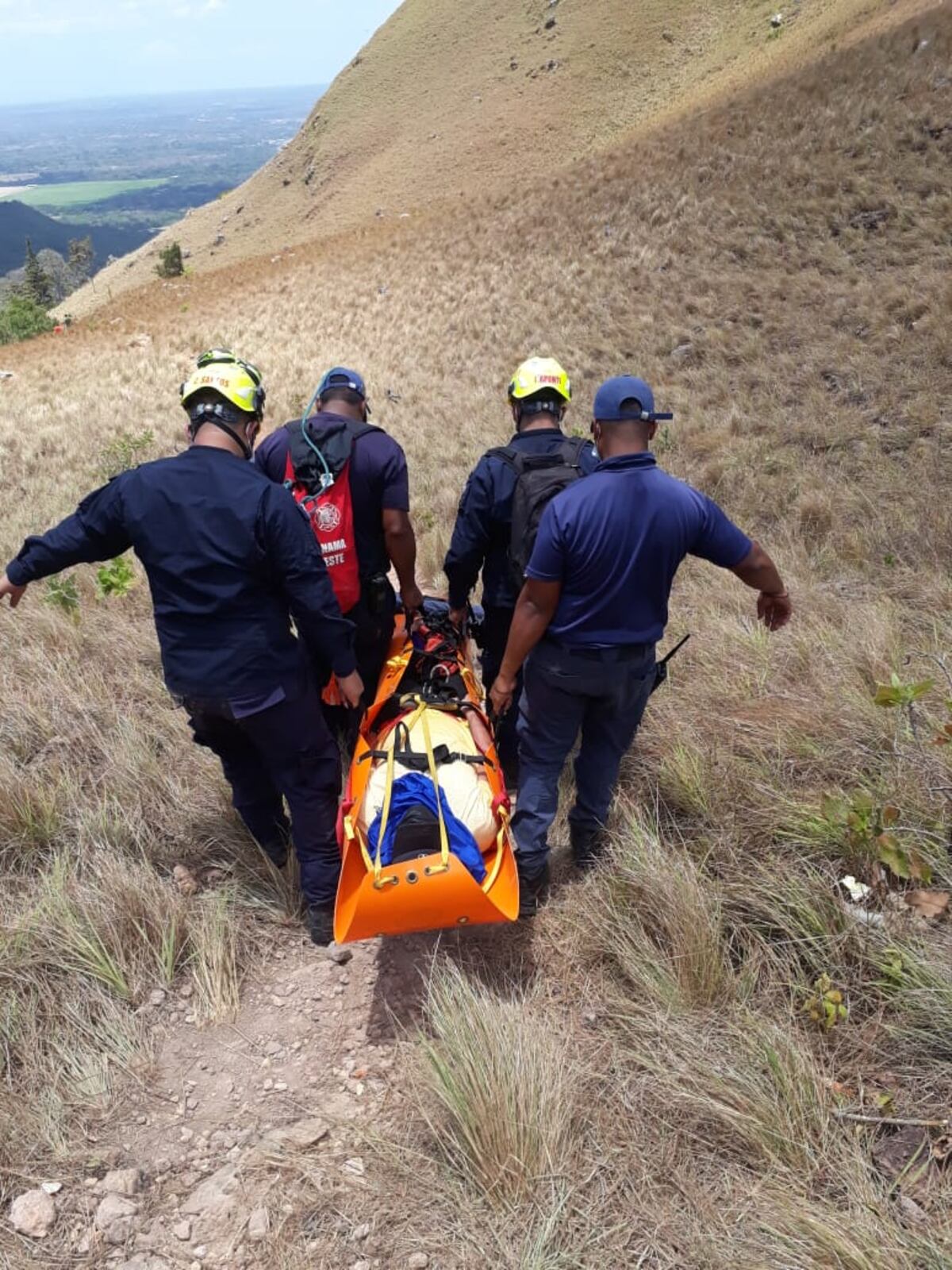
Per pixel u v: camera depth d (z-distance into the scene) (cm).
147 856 390
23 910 349
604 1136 251
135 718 484
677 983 293
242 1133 269
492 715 360
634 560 290
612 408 289
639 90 7294
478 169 7519
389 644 436
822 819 349
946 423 1037
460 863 286
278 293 2716
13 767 424
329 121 9906
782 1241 213
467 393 1623
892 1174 231
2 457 1415
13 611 636
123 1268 228
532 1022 284
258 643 301
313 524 386
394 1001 319
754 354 1475
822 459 1043
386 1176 247
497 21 9250
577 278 2058
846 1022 278
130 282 9631
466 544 383
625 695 319
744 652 511
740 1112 245
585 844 364
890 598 611
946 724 375
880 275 1594
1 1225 238
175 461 300
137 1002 316
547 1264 216
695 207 2131
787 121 2347
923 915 309
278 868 382
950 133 1919
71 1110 274
